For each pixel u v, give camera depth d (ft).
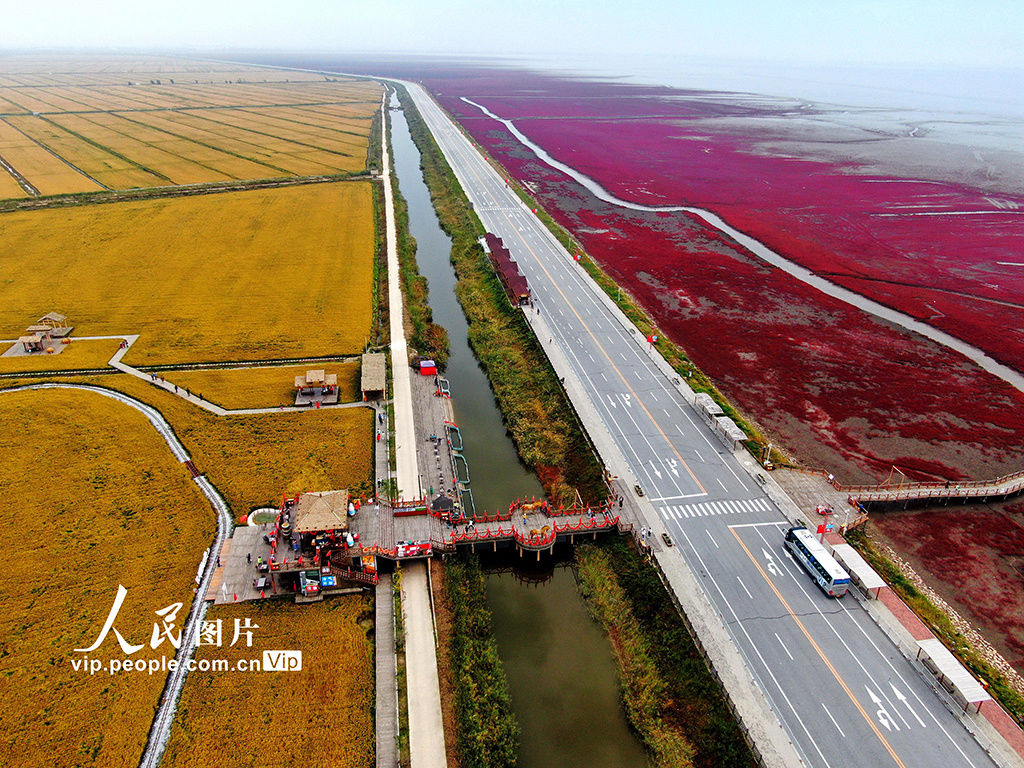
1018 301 414.21
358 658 171.32
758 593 193.26
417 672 169.17
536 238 512.22
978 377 322.34
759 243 522.88
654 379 310.24
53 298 372.99
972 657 176.04
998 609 193.47
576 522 221.05
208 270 421.18
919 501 235.61
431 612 187.42
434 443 263.29
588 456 254.88
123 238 474.49
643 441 263.49
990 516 232.94
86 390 284.20
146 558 197.26
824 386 311.68
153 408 273.13
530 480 252.62
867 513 230.89
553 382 306.14
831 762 147.54
